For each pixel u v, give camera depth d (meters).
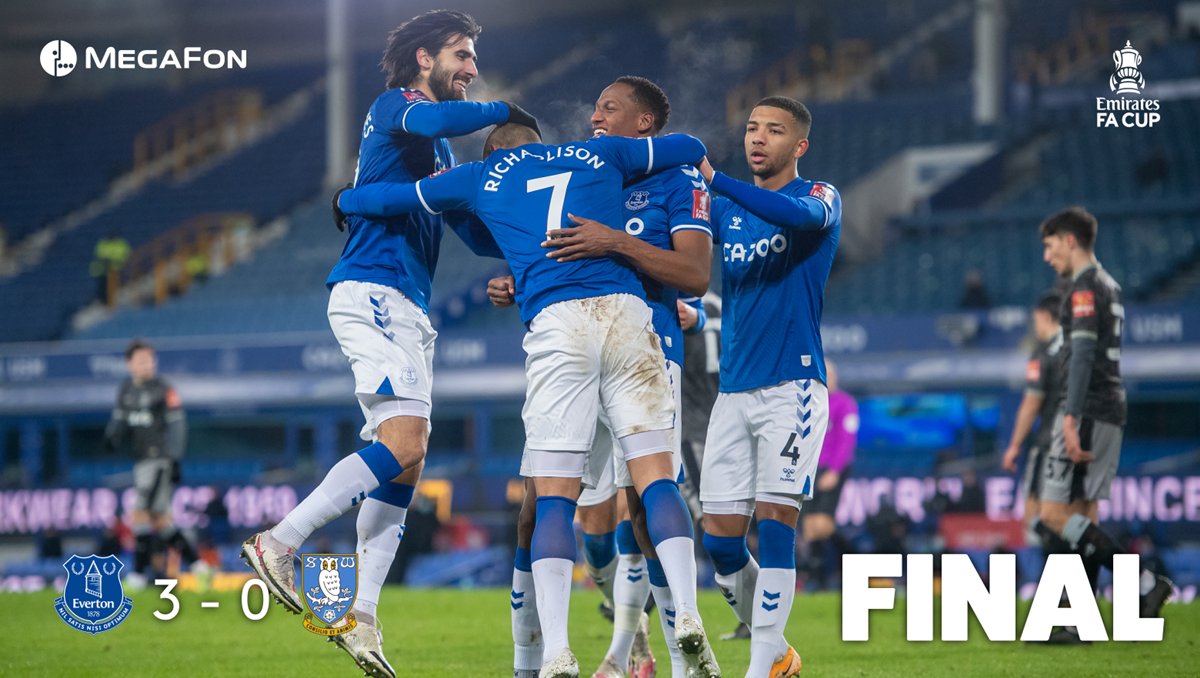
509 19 99.69
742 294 13.12
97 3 99.06
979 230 59.44
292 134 88.62
